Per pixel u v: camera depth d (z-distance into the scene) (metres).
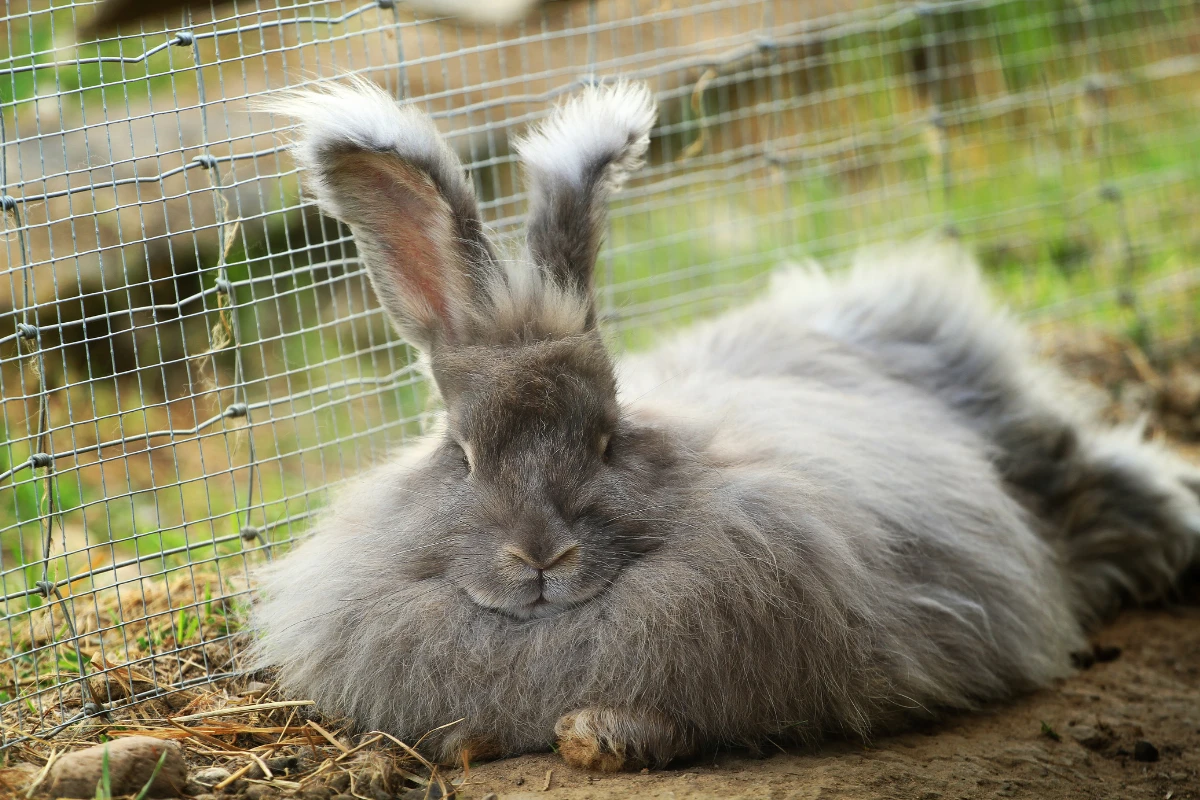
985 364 5.85
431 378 4.36
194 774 3.77
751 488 4.12
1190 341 7.88
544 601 3.85
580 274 4.22
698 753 4.02
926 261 6.20
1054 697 4.88
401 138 4.04
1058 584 5.39
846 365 5.49
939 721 4.58
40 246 7.00
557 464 3.87
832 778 3.82
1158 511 5.79
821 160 8.19
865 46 8.70
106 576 5.36
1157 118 8.97
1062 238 8.48
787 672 4.02
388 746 4.07
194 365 7.16
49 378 6.76
